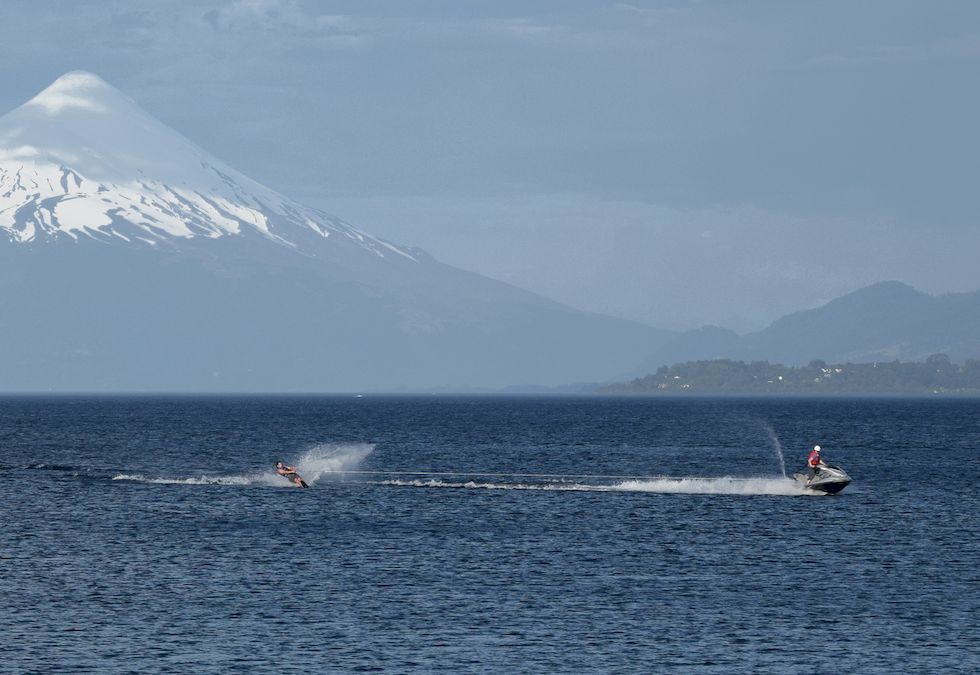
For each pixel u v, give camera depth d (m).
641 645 165.75
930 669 156.25
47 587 197.12
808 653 162.62
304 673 152.88
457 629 172.88
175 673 152.38
